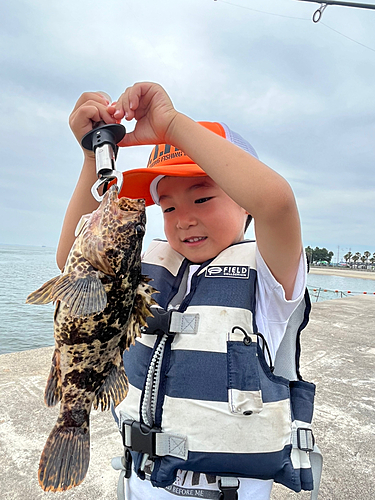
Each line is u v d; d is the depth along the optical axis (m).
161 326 0.48
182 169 0.49
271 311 0.48
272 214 0.40
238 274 0.49
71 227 0.54
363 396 1.21
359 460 0.86
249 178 0.40
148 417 0.46
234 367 0.44
